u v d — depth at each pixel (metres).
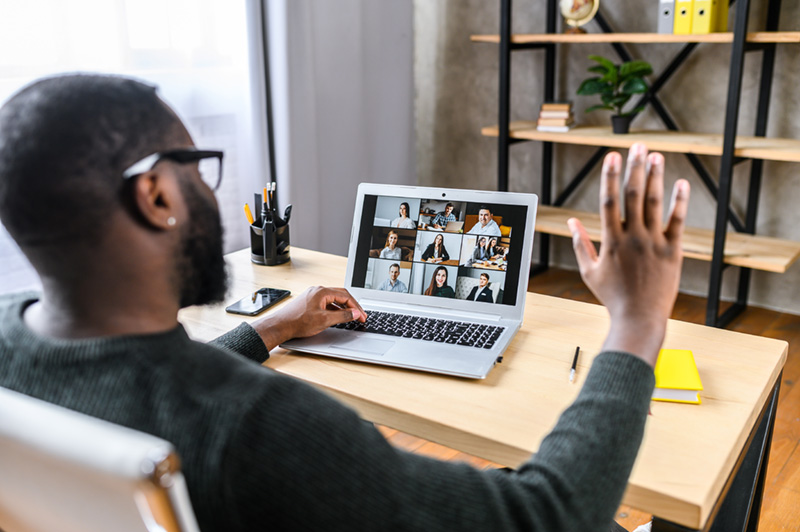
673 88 3.07
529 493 0.58
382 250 1.39
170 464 0.41
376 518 0.50
